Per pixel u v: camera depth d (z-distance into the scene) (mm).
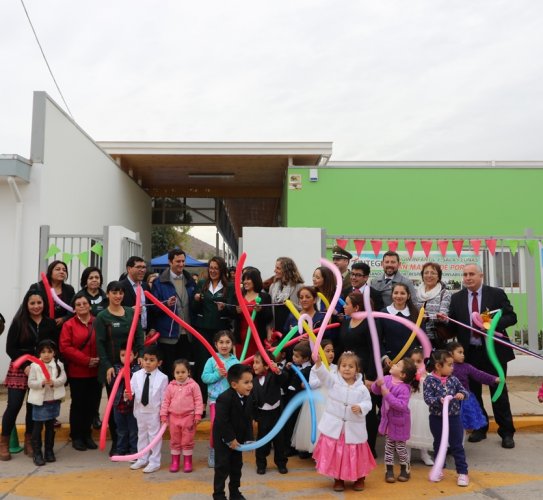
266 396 5281
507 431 6223
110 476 5195
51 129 10281
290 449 5875
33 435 5586
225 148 15070
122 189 15656
